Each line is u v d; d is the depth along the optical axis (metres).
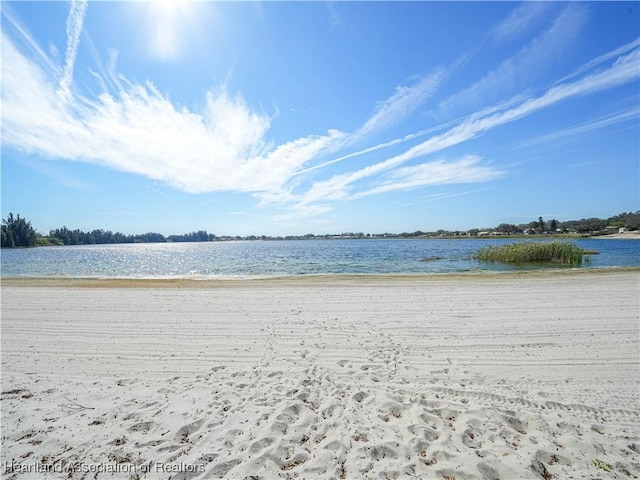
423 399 4.07
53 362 5.39
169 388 4.43
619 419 3.61
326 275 17.20
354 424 3.55
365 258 32.59
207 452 3.12
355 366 5.13
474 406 3.88
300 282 14.34
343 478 2.79
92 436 3.36
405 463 2.96
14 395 4.24
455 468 2.88
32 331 7.13
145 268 26.42
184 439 3.32
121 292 12.02
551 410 3.80
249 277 17.31
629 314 7.96
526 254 24.12
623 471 2.84
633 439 3.26
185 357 5.58
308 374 4.85
